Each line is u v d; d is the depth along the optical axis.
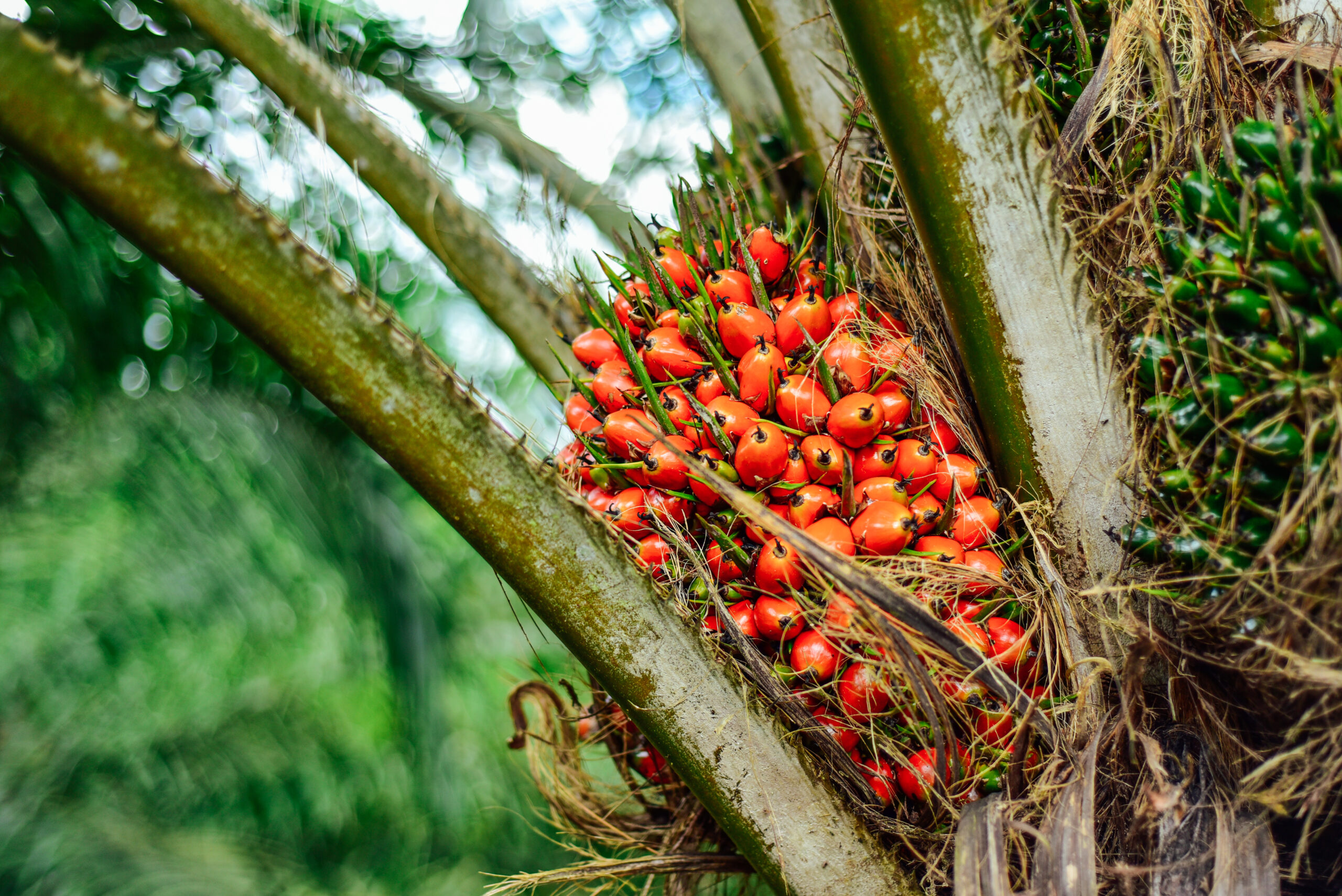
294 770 1.62
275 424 1.45
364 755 1.66
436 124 1.41
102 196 0.88
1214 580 0.89
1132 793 0.92
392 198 1.18
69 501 1.39
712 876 1.19
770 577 0.96
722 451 0.98
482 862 1.68
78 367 1.35
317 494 1.42
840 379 0.98
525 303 1.19
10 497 1.37
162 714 1.48
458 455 0.92
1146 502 0.92
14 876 1.37
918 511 0.96
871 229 1.08
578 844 1.17
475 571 2.18
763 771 0.93
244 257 0.89
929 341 1.03
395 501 1.63
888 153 0.94
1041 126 0.93
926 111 0.91
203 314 1.40
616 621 0.93
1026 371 0.94
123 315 1.35
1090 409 0.94
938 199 0.93
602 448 1.03
